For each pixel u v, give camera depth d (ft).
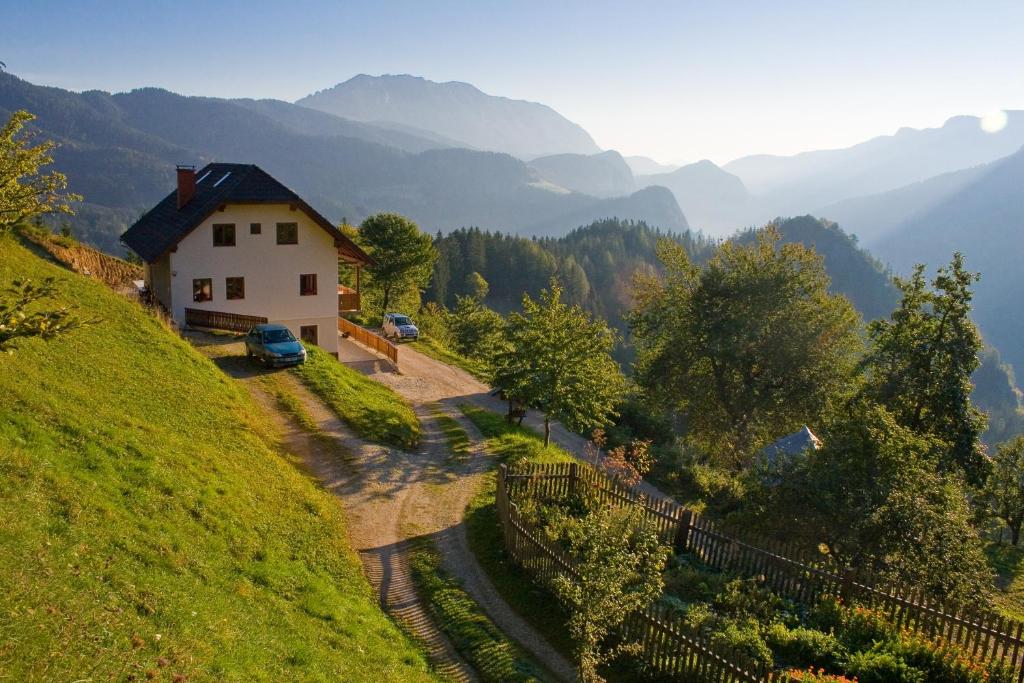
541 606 56.44
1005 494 138.62
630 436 149.07
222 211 133.18
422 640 50.44
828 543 66.95
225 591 42.68
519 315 107.45
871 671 47.70
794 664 49.96
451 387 142.20
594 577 46.78
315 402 100.89
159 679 29.71
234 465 66.03
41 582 31.96
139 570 38.45
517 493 76.28
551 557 58.23
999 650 52.37
